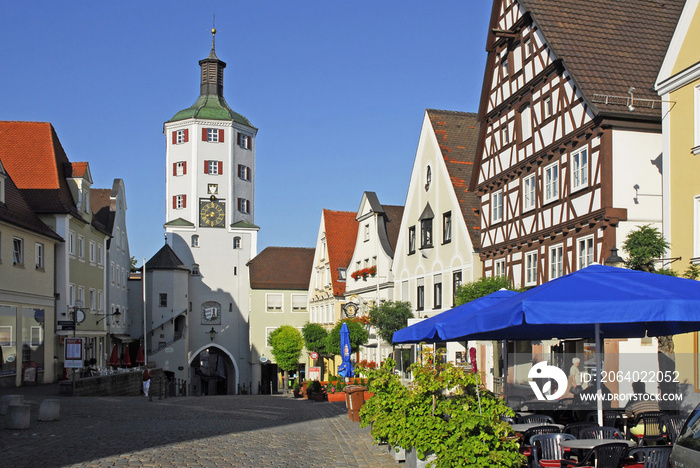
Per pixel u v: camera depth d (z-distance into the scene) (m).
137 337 67.19
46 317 37.09
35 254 35.66
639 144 22.25
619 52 24.17
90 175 45.50
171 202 74.75
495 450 8.94
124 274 60.41
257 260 73.56
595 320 9.27
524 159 27.61
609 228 21.86
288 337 65.12
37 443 13.97
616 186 21.97
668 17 25.83
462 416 9.16
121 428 17.38
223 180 74.62
